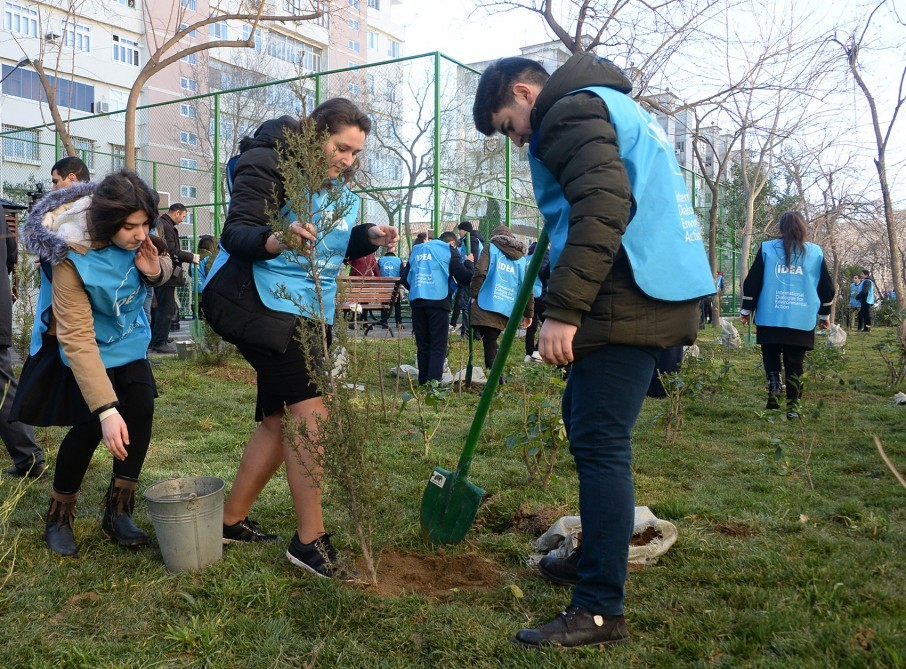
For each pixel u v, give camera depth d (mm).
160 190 17141
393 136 10969
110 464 4105
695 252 2230
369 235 2875
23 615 2346
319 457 2475
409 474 4109
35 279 4828
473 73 11344
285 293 2430
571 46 11102
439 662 2092
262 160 2574
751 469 4309
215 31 32500
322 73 11203
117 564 2750
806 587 2480
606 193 1982
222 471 4070
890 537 3035
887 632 2115
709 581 2607
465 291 10641
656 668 2037
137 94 9961
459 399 6672
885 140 9664
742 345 12508
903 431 5344
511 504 3533
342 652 2131
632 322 2127
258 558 2768
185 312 15984
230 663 2088
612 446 2178
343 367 2477
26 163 15727
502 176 12180
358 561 2783
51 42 11977
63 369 2773
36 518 3199
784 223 5965
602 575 2158
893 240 9672
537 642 2115
